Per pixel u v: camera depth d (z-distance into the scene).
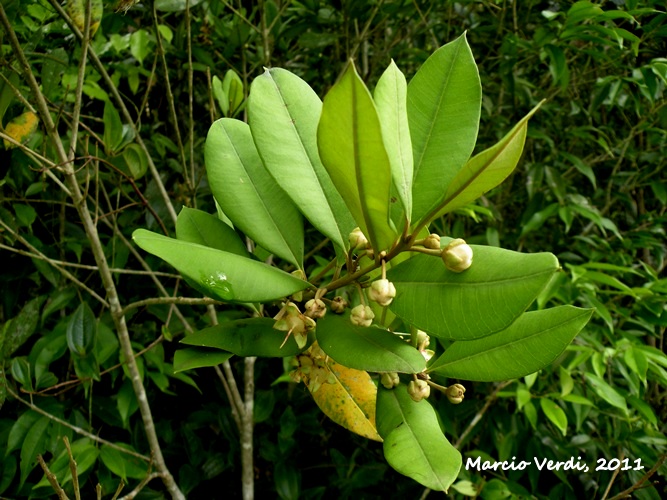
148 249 0.33
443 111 0.38
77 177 0.86
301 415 1.08
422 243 0.35
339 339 0.36
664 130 1.14
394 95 0.33
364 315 0.36
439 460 0.35
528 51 1.05
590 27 0.88
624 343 0.90
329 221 0.38
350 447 1.24
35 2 0.72
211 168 0.41
